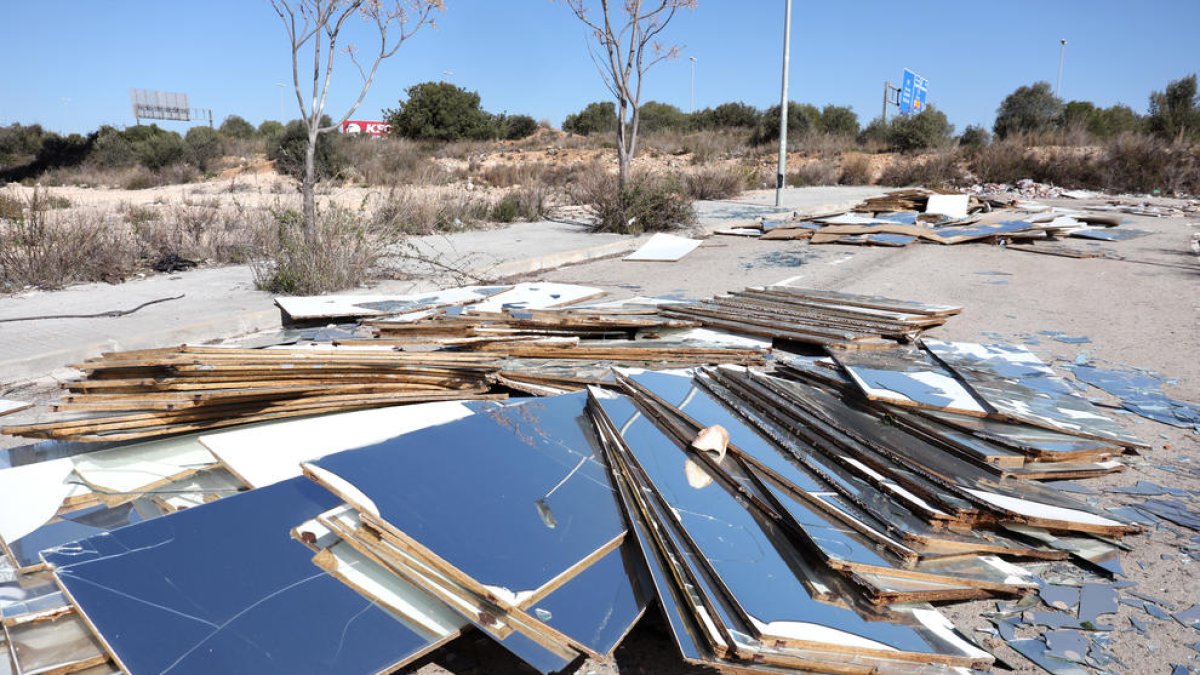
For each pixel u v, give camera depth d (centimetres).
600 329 668
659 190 1587
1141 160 2989
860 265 1215
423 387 483
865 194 2667
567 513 316
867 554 293
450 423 377
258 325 777
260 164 3859
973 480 364
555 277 1109
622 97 1597
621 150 1620
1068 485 403
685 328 695
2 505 333
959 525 326
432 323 665
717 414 424
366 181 2931
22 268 938
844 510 320
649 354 595
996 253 1353
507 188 2772
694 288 1013
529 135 5656
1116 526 347
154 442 398
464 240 1409
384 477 309
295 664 235
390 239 1109
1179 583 331
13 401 556
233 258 1156
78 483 356
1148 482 431
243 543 287
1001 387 512
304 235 995
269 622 249
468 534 283
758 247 1437
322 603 260
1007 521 342
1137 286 1030
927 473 361
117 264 1016
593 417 425
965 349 623
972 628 300
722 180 2522
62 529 317
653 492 332
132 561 272
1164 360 677
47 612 252
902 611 274
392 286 970
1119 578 334
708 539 297
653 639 296
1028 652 285
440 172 2825
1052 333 772
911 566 294
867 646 251
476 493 313
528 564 276
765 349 624
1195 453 475
